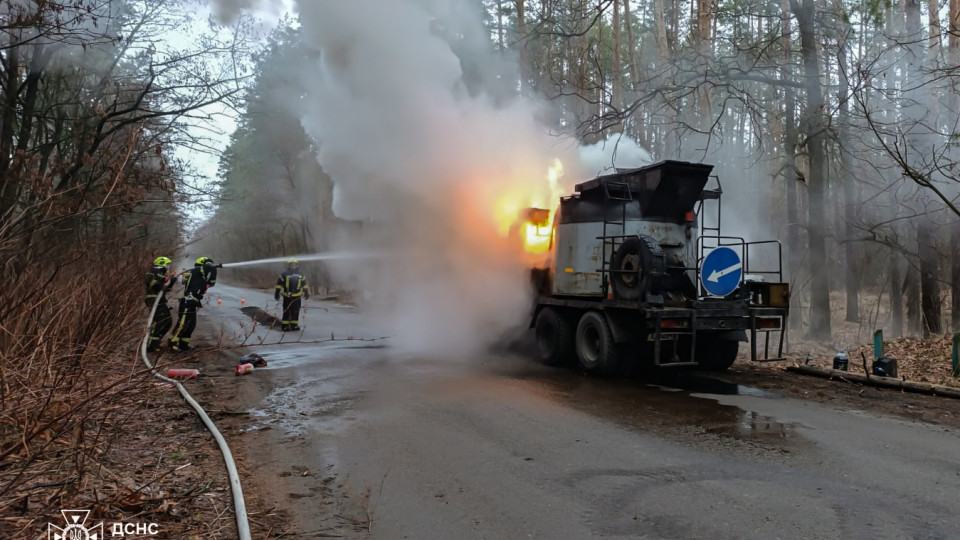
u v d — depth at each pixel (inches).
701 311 326.3
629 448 213.8
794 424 245.9
